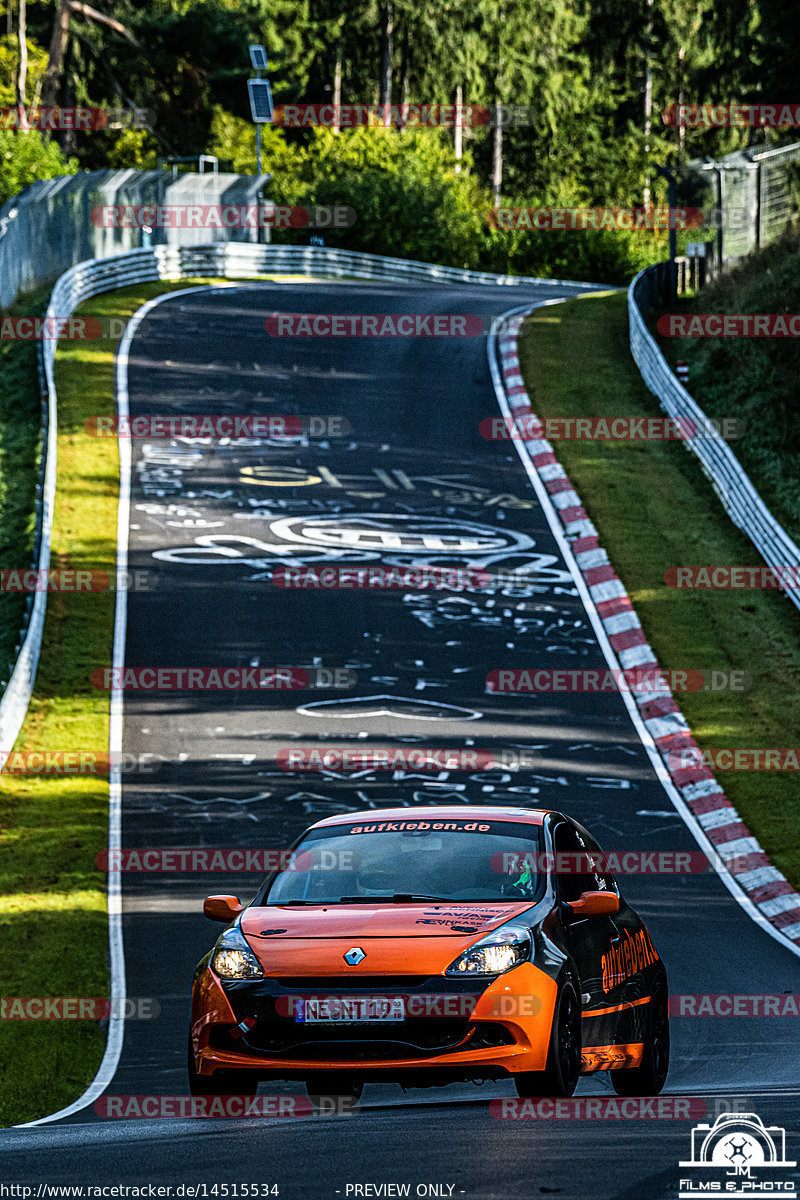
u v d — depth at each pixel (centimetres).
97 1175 2228
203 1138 2569
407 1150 2334
